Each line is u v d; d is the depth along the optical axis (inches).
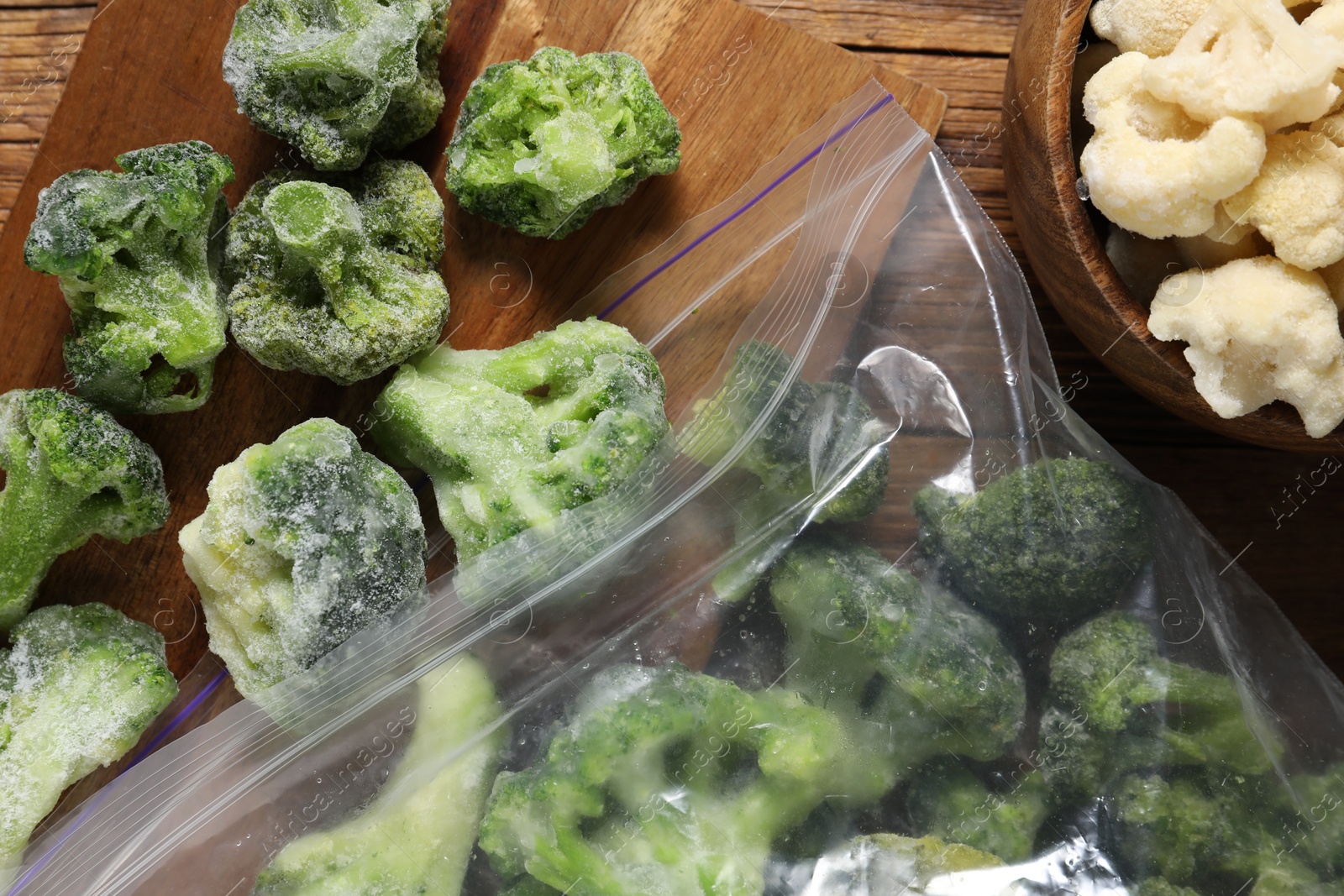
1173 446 14.4
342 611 12.5
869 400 13.1
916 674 12.3
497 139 13.1
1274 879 12.1
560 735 12.1
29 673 12.8
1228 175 11.6
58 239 12.1
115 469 12.7
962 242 13.5
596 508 12.7
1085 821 12.3
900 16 14.2
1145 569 12.9
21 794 12.4
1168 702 12.4
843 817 12.2
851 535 12.9
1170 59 11.8
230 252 12.9
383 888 11.9
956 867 12.1
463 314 13.9
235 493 12.5
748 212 13.9
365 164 13.3
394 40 12.5
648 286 14.0
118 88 13.3
